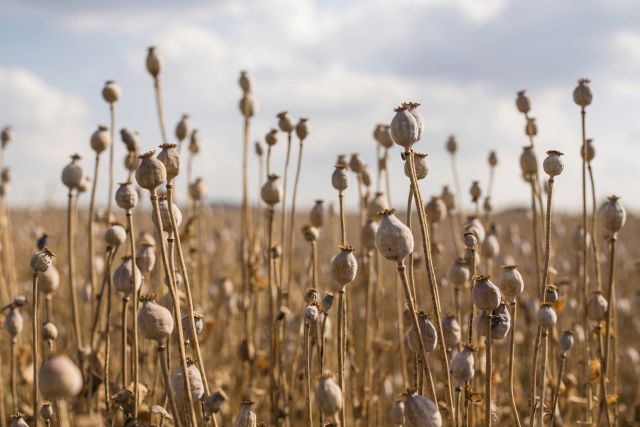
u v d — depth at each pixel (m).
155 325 1.02
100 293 1.42
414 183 1.04
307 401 1.19
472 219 1.52
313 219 1.44
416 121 1.05
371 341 1.64
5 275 2.04
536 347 1.19
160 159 1.12
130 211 1.14
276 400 1.51
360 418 1.58
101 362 1.43
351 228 3.91
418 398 0.99
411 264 1.17
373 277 1.83
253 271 1.79
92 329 1.42
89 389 1.31
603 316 1.37
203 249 2.05
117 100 1.53
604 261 2.81
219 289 1.94
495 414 1.17
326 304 1.22
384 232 1.00
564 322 1.84
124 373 1.23
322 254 3.28
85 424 1.03
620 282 3.22
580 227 1.70
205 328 1.79
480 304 1.04
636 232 5.46
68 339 1.94
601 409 1.36
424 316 1.10
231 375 1.99
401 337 1.50
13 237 3.26
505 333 1.11
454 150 1.90
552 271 1.57
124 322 1.21
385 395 1.93
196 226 1.93
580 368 1.74
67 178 1.40
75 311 1.41
